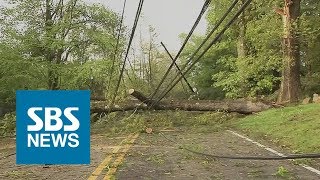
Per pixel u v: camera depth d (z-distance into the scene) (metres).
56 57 31.47
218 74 33.56
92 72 28.56
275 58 23.86
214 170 9.52
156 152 12.59
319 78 30.17
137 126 19.80
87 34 30.08
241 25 30.52
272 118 18.77
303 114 17.55
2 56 28.45
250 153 12.08
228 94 30.88
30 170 10.19
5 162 11.98
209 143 14.63
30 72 29.23
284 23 21.89
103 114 24.86
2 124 24.81
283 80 22.41
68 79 30.23
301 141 13.18
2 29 29.75
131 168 9.91
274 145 13.68
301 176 8.67
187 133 18.59
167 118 22.14
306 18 23.70
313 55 29.70
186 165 10.25
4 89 29.52
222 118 22.17
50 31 30.08
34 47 30.30
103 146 14.80
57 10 31.08
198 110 23.08
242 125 19.44
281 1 23.06
